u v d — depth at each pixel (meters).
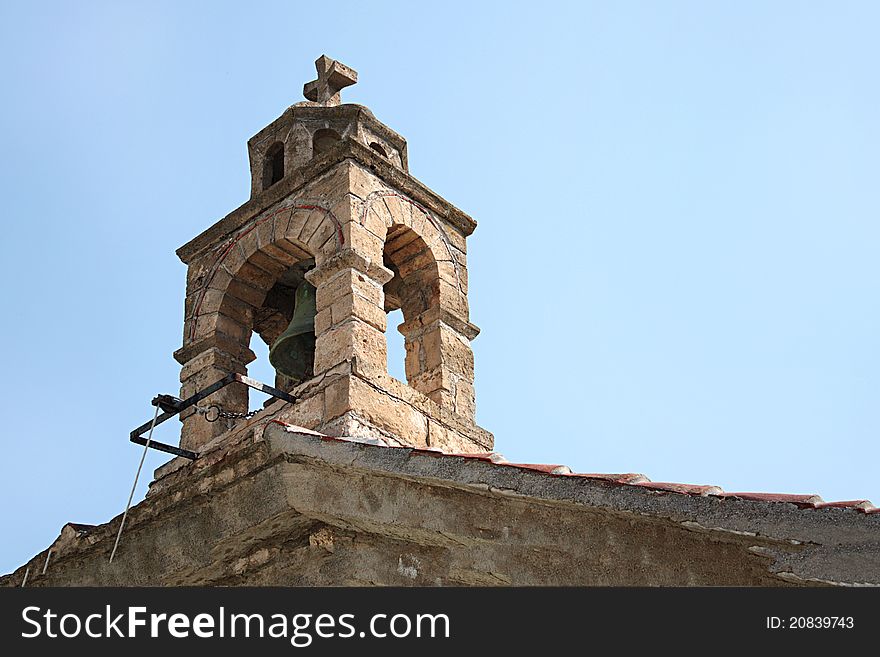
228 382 15.32
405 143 19.22
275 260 17.88
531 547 11.96
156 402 15.54
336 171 17.50
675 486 11.12
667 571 11.02
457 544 12.71
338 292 16.45
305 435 13.83
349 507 13.39
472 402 17.36
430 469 12.71
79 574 15.47
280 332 18.84
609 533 11.45
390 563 13.38
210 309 17.77
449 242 18.36
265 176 18.92
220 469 14.45
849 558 9.99
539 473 11.94
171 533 14.80
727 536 10.63
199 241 18.45
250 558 14.43
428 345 17.50
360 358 15.86
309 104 18.95
